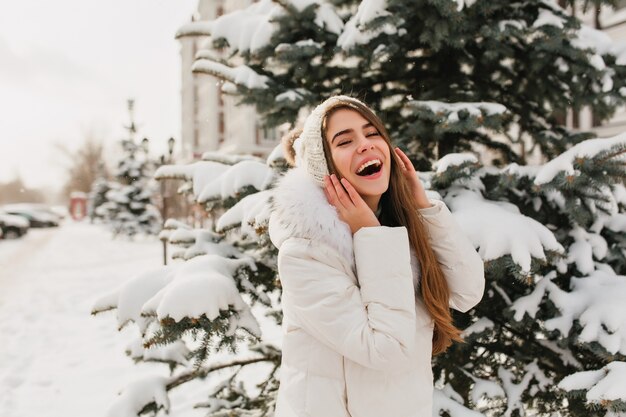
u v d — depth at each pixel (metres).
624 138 1.74
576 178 1.81
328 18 2.57
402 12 2.26
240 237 2.56
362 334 1.05
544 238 1.82
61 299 8.15
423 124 2.42
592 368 2.04
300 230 1.13
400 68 2.76
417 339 1.22
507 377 2.11
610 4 2.57
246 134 20.34
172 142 8.73
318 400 1.10
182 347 2.44
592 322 1.76
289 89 2.71
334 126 1.19
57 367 4.86
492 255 1.74
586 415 1.89
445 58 2.72
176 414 3.66
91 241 20.70
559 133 2.80
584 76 2.40
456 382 2.22
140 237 23.08
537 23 2.24
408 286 1.11
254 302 2.17
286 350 1.18
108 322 6.57
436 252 1.32
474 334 2.07
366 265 1.11
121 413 2.08
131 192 21.91
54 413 3.86
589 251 2.03
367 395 1.12
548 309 1.99
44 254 15.53
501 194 2.15
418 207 1.33
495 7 2.26
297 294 1.10
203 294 1.76
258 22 2.76
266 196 2.04
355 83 2.89
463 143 2.82
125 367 4.84
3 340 5.81
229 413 2.32
